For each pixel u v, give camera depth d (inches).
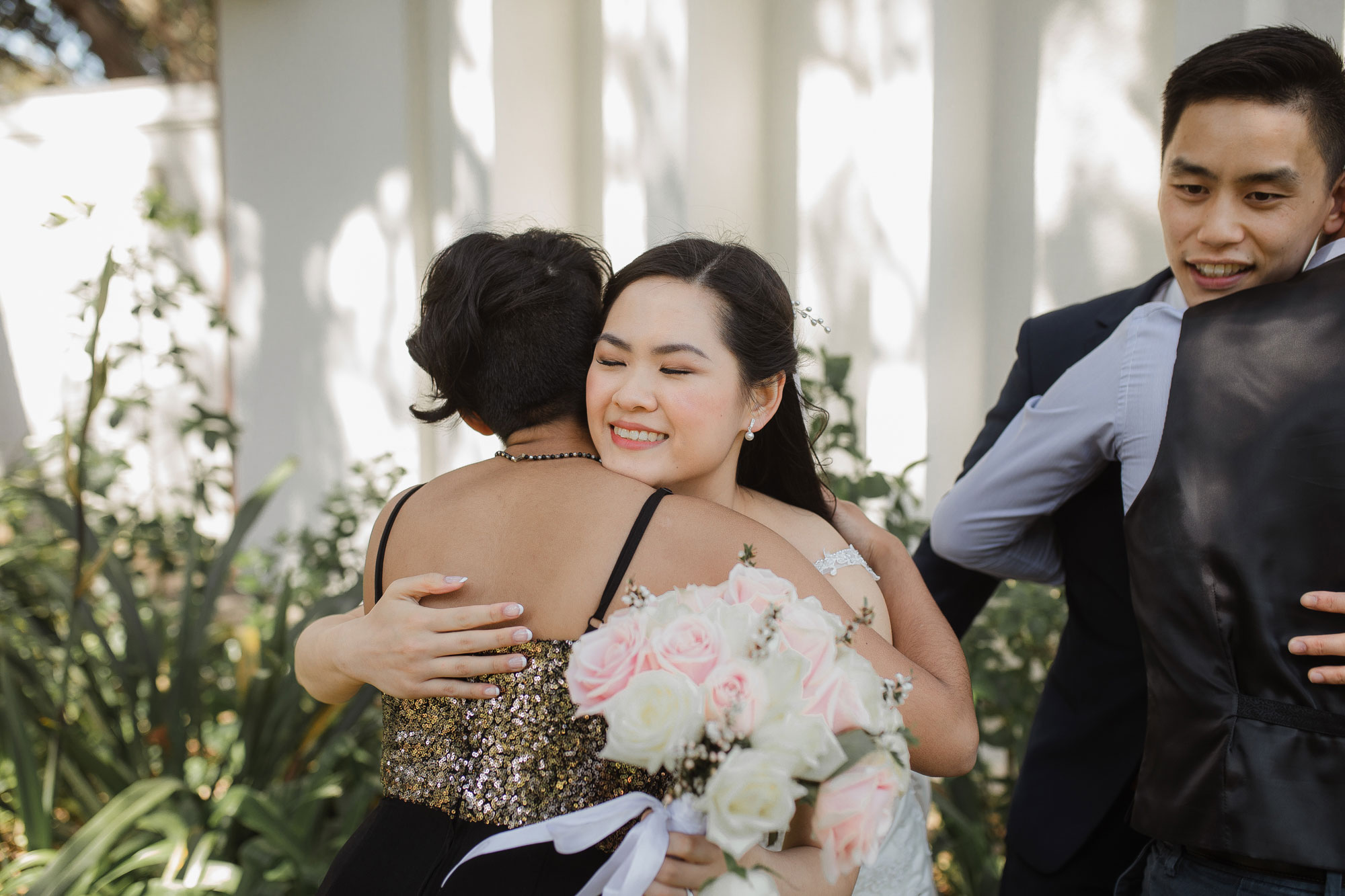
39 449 186.7
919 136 123.2
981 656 97.9
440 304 49.0
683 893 37.9
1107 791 63.2
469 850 42.1
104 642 117.3
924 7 121.6
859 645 45.3
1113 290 117.1
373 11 179.0
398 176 179.0
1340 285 49.9
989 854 97.0
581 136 168.7
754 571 39.2
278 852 91.9
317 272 194.1
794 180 142.3
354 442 191.8
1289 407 47.9
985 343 127.7
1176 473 49.9
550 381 48.4
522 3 161.3
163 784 98.8
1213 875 49.0
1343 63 52.2
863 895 56.2
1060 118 119.6
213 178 226.7
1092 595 65.1
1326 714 45.4
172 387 229.1
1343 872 44.5
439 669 43.4
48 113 242.7
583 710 36.7
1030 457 61.3
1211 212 53.4
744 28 142.0
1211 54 52.7
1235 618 47.6
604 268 53.1
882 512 109.5
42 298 245.4
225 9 200.5
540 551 44.3
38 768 111.5
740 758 33.6
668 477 47.4
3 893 97.3
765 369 49.3
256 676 114.1
